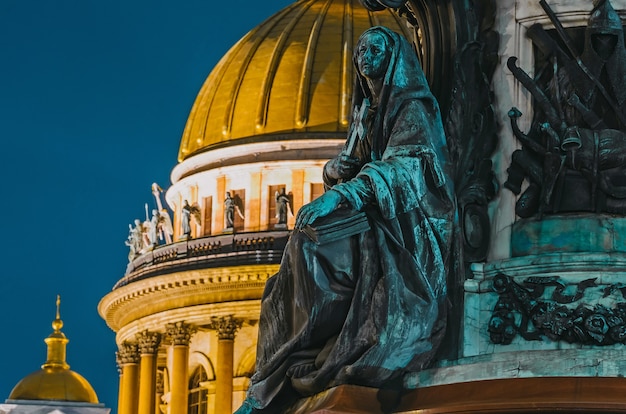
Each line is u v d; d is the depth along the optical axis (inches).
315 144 4018.2
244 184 4050.2
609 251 452.1
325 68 4128.9
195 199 4109.3
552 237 455.2
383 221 452.4
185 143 4202.8
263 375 466.0
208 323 4013.3
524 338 445.4
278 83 4128.9
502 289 451.2
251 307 3949.3
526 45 470.0
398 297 445.4
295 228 459.2
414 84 468.8
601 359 433.1
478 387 434.3
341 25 4237.2
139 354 4151.1
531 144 461.1
